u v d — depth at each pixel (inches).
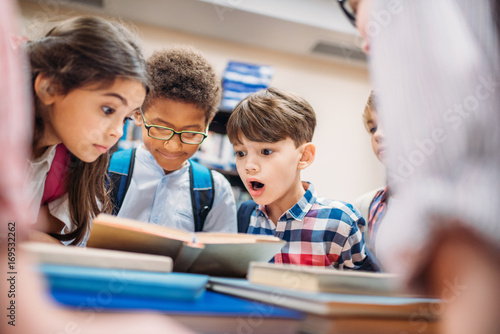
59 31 23.0
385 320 15.0
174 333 11.5
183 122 36.0
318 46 72.9
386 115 13.5
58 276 13.8
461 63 12.1
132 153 41.2
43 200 29.8
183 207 40.7
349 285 17.2
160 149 36.8
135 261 17.3
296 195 38.4
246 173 35.3
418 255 11.9
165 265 18.2
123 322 11.6
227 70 62.6
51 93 22.1
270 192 35.0
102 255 16.5
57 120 22.9
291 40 71.0
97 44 22.8
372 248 34.2
